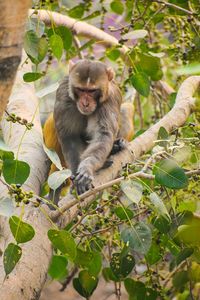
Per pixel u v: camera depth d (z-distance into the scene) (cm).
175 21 1452
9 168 940
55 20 1490
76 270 1344
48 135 1390
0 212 858
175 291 1328
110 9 1655
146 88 1210
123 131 1434
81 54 1628
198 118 1308
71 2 1611
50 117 1395
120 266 1072
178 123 1228
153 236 1123
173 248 1148
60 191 1177
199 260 1091
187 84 1323
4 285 878
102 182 1133
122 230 983
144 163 1011
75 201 965
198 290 1358
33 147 1165
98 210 1055
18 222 870
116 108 1358
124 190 930
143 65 1296
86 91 1316
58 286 2047
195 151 1105
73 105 1345
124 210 990
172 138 1184
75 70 1332
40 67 1727
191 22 1327
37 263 931
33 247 944
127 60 1453
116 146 1280
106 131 1315
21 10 680
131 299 1151
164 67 1728
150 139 1211
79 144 1370
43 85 1493
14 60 718
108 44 1598
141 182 991
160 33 1628
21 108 1248
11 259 865
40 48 1034
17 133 1190
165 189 1063
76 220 1102
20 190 870
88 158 1169
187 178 970
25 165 940
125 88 1507
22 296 886
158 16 1468
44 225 987
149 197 995
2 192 1003
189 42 1367
